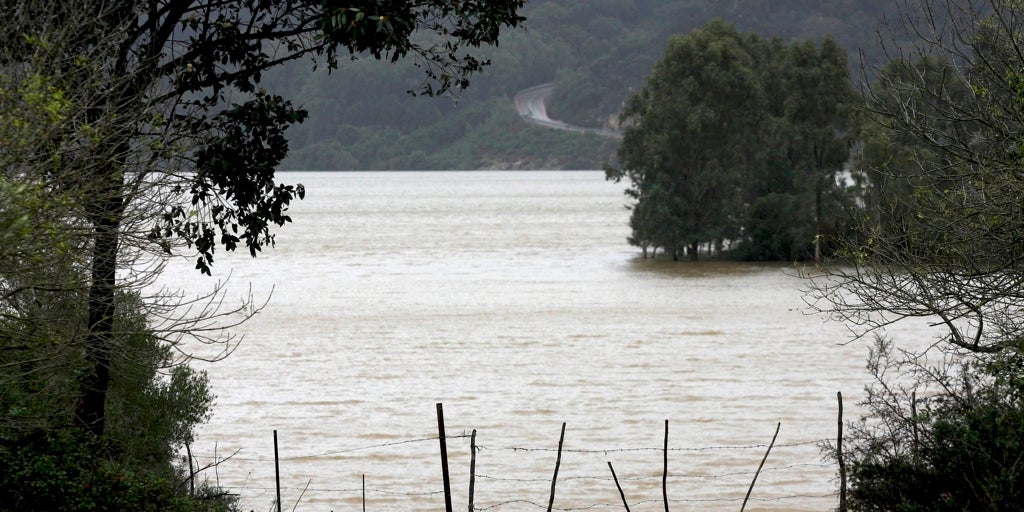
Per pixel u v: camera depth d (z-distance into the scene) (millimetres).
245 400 63719
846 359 77875
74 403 29078
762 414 59562
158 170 24156
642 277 148375
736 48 177125
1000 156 24906
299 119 30031
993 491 23984
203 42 29234
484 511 42062
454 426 57250
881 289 26391
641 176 178250
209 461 48938
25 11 21219
